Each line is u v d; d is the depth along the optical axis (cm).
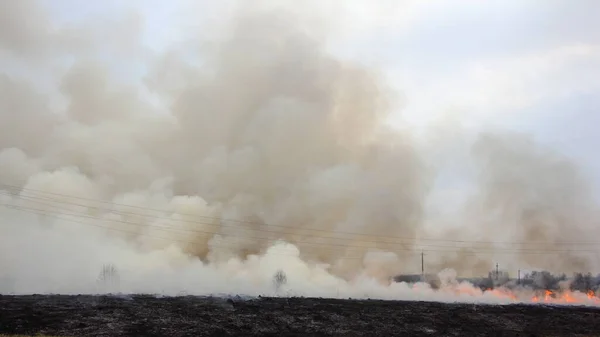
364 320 6362
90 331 5000
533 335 6353
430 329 6238
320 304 7069
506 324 6788
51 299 6156
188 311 6028
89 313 5578
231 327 5591
